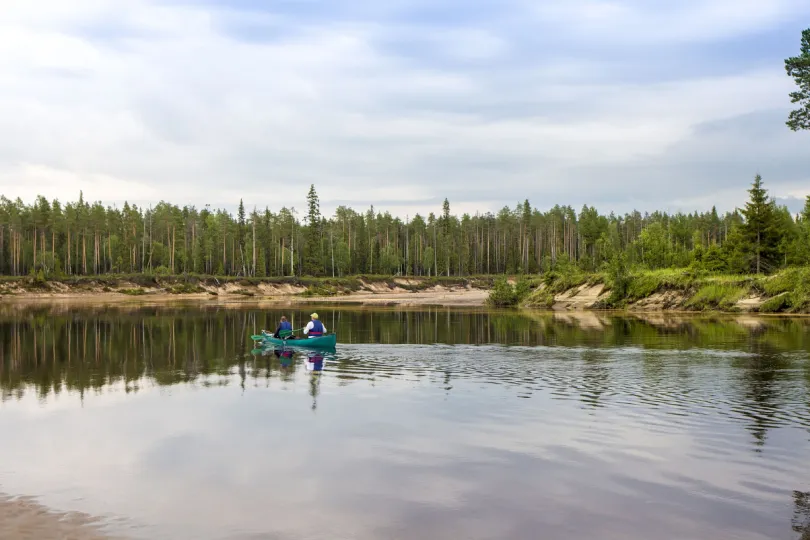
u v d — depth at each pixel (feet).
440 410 51.16
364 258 490.90
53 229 399.03
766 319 146.82
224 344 103.40
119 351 94.07
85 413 50.90
